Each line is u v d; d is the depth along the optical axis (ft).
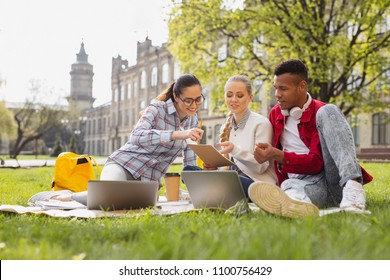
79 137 264.93
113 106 222.28
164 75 167.12
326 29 58.03
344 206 10.89
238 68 61.93
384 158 80.64
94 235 7.98
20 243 6.74
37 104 169.07
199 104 15.19
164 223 9.25
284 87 12.66
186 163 16.66
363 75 59.67
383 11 55.72
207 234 6.86
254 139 13.88
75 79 335.67
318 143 12.39
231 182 11.51
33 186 29.53
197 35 62.34
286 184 12.31
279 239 6.00
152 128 15.60
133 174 15.64
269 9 55.88
